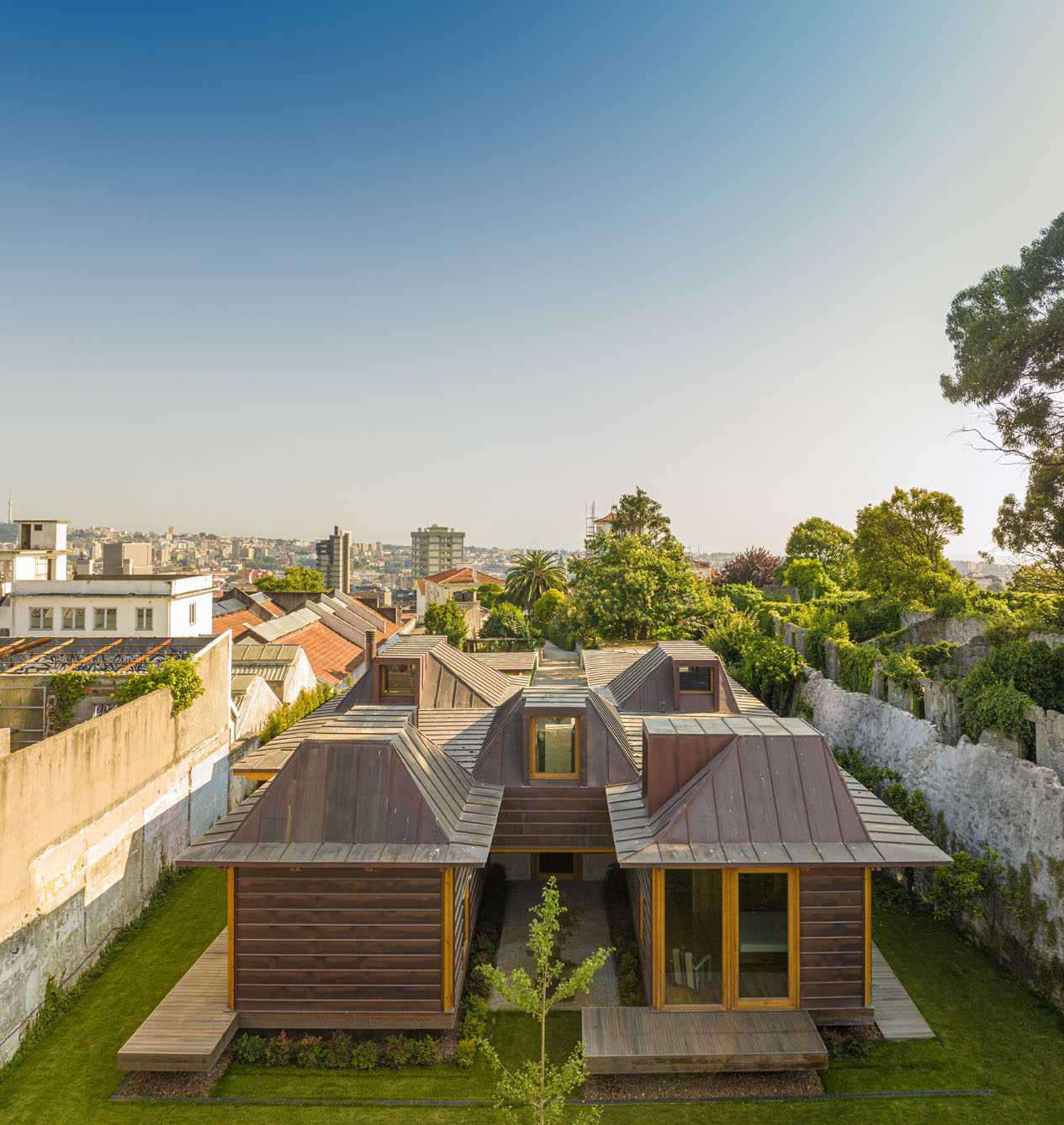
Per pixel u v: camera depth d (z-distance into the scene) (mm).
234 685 27391
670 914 12797
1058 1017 13172
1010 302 20453
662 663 22391
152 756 18172
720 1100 11484
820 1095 11531
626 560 49031
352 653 48688
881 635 30062
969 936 15727
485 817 14516
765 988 12750
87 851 15062
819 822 12961
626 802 15008
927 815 17828
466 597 96125
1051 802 13805
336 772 13281
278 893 12742
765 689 29016
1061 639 21375
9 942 12414
